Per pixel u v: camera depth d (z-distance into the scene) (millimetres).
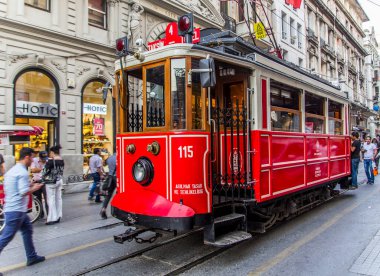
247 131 5723
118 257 5191
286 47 26344
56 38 11766
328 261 4852
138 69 5531
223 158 6109
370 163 12328
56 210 7363
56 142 11914
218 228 5148
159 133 4910
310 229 6598
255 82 5766
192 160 4719
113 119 13750
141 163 5008
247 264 4836
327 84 8922
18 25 10727
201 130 4832
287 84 6758
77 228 6969
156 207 4695
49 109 11695
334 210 8227
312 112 8008
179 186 4688
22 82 11125
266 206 6203
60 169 7520
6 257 5328
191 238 6043
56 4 11805
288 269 4613
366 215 7539
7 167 10156
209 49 5016
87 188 12266
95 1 13430
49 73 11742
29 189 4824
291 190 6641
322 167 8242
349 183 10609
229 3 21359
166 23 16078
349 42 42406
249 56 6008
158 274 4520
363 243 5574
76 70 12438
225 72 6078
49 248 5715
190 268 4734
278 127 6422
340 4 38250
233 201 5496
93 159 10023
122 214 5094
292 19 27672
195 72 4805
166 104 4883
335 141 9203
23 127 8180
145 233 6496
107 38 13656
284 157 6445
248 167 5652
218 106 5637
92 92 13219
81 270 4738
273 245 5668
